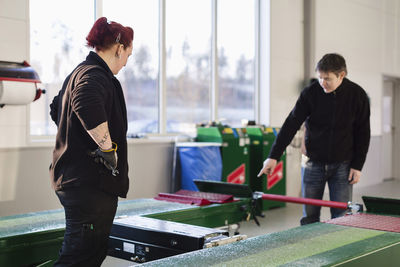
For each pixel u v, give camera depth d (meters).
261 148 6.89
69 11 5.49
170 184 6.38
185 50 6.79
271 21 7.62
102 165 1.93
